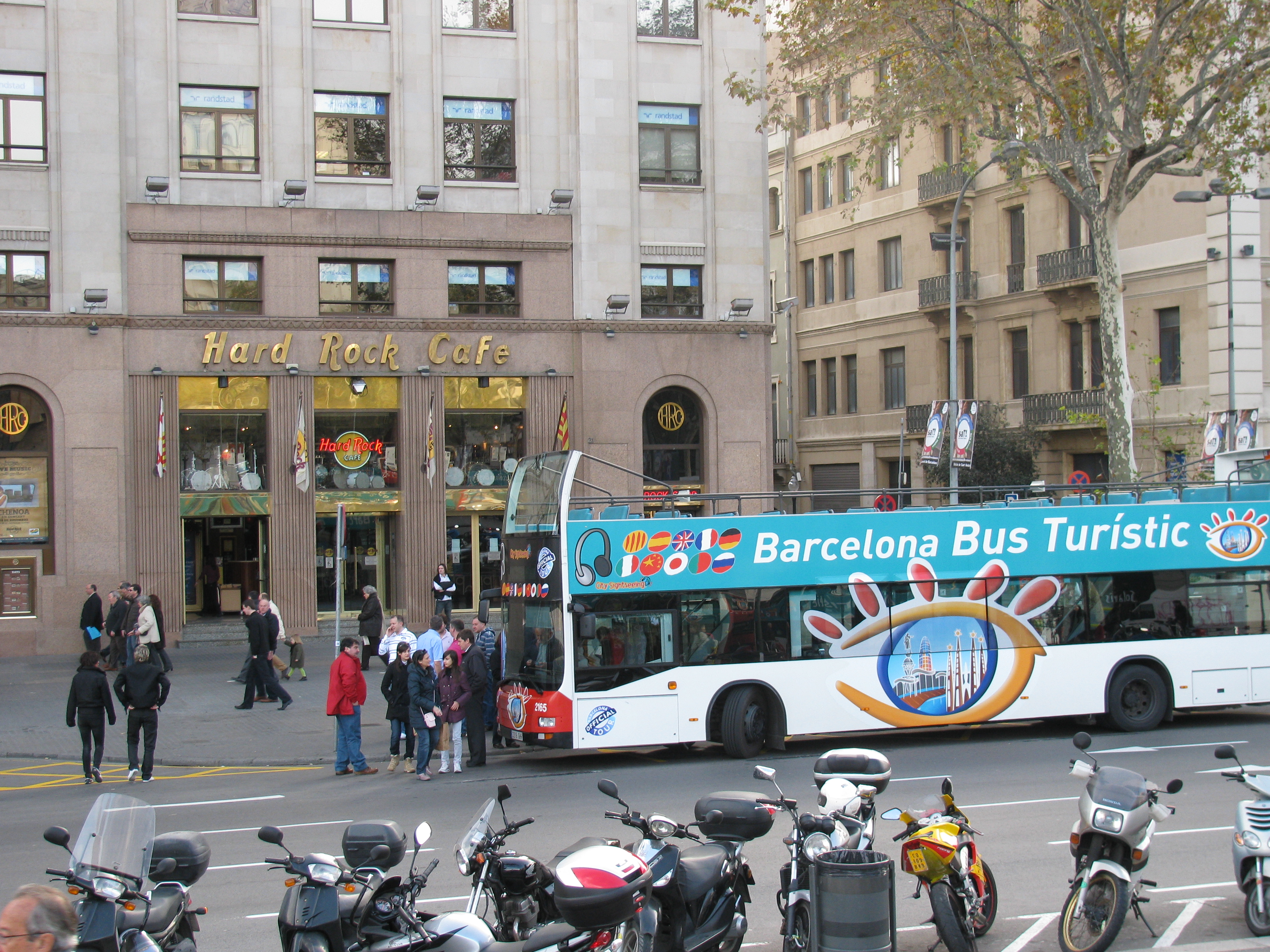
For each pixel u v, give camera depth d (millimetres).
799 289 52156
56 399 29891
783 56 29656
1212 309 33375
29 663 28422
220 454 31391
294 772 17812
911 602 18578
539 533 17906
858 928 7418
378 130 32656
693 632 17781
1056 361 38531
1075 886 8492
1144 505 19688
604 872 6742
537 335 33375
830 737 19766
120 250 30438
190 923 7891
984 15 25109
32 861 12211
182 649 30391
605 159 33844
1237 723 20500
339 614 21688
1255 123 31609
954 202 42094
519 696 17797
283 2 31891
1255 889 8953
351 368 32062
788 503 51938
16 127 30078
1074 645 19172
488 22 33594
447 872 11461
